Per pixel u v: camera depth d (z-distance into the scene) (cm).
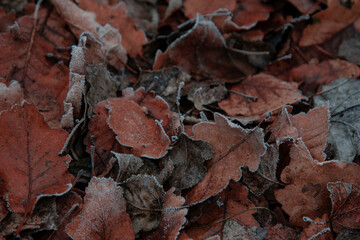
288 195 85
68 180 83
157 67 92
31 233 81
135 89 90
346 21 95
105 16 94
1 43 90
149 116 87
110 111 86
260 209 85
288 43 95
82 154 86
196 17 93
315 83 93
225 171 85
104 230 82
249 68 93
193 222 84
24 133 83
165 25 96
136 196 83
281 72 94
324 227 83
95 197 82
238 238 84
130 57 93
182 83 86
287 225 85
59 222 82
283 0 97
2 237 81
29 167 83
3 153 82
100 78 88
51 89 89
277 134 86
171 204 83
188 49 92
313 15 96
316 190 84
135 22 96
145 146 85
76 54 85
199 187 84
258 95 91
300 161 85
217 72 92
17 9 94
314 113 86
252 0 97
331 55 95
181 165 85
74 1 94
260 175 85
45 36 92
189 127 88
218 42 92
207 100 90
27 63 90
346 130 88
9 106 86
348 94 90
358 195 83
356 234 83
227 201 85
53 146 84
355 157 87
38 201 82
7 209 81
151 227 83
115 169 85
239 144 85
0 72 89
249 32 95
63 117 85
